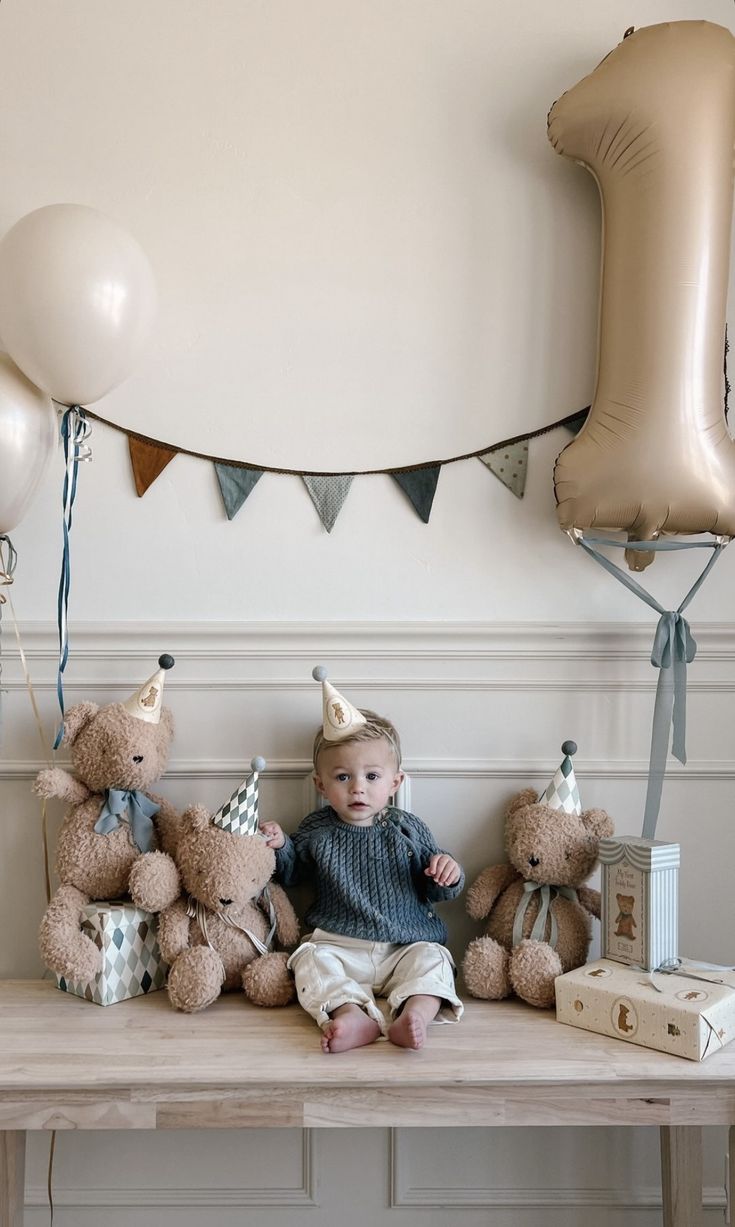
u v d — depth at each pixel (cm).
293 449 173
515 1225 171
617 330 160
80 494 173
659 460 155
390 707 173
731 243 175
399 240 174
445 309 174
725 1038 134
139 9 173
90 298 138
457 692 174
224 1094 128
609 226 162
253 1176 172
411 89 174
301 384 173
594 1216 171
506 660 173
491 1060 130
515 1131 172
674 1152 161
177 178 173
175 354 173
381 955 153
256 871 152
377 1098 128
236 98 173
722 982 140
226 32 173
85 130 173
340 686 172
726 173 159
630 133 157
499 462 174
